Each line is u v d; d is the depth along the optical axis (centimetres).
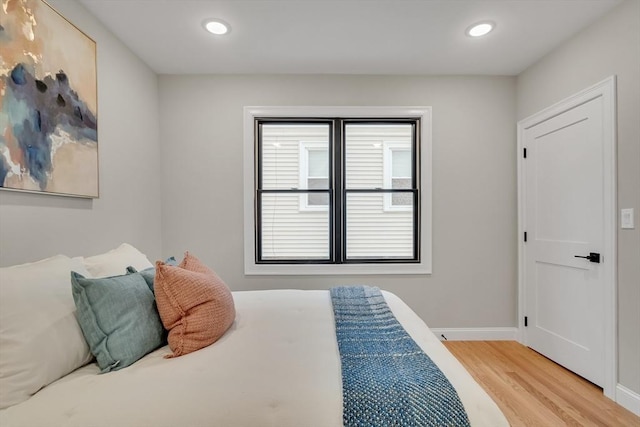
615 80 175
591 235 191
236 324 143
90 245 177
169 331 121
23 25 130
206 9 178
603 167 182
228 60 238
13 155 126
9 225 128
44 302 100
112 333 106
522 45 218
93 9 176
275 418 79
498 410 86
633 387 165
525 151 253
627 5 168
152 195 249
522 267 255
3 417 79
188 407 82
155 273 131
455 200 266
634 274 165
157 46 217
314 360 108
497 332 265
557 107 218
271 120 268
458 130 265
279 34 204
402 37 208
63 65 153
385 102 264
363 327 137
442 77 264
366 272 265
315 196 276
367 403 82
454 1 173
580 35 199
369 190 274
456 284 266
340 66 249
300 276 266
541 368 213
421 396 85
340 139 270
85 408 82
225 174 263
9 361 86
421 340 125
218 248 264
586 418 160
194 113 261
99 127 186
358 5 176
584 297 197
